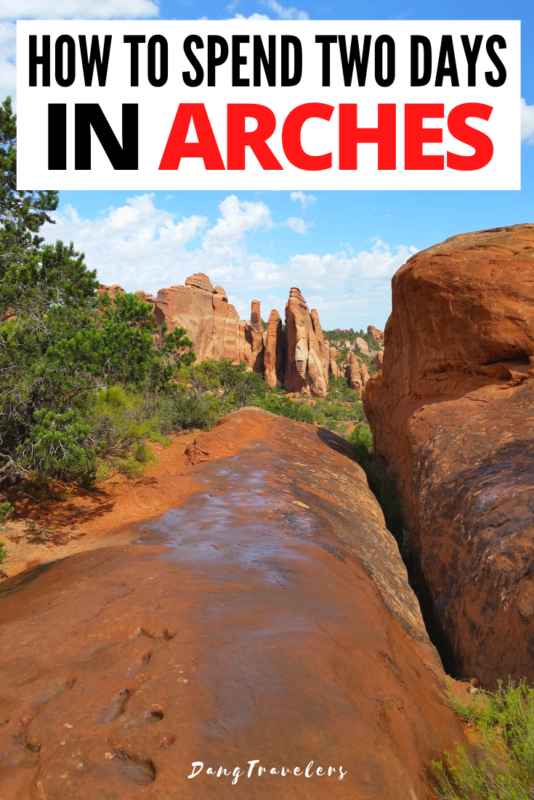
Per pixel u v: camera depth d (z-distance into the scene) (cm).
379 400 2127
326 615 518
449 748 443
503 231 1516
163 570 625
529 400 1162
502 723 493
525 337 1283
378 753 321
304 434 2027
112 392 1355
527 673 538
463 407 1293
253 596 535
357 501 1262
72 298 1172
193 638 428
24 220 1681
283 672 379
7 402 958
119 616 494
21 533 885
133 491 1031
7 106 1641
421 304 1540
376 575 813
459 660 719
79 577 650
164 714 328
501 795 344
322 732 323
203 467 1324
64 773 283
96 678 387
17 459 977
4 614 588
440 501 1001
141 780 282
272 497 991
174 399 2333
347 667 424
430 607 913
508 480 860
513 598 620
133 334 1310
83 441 1048
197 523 843
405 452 1459
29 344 995
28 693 375
